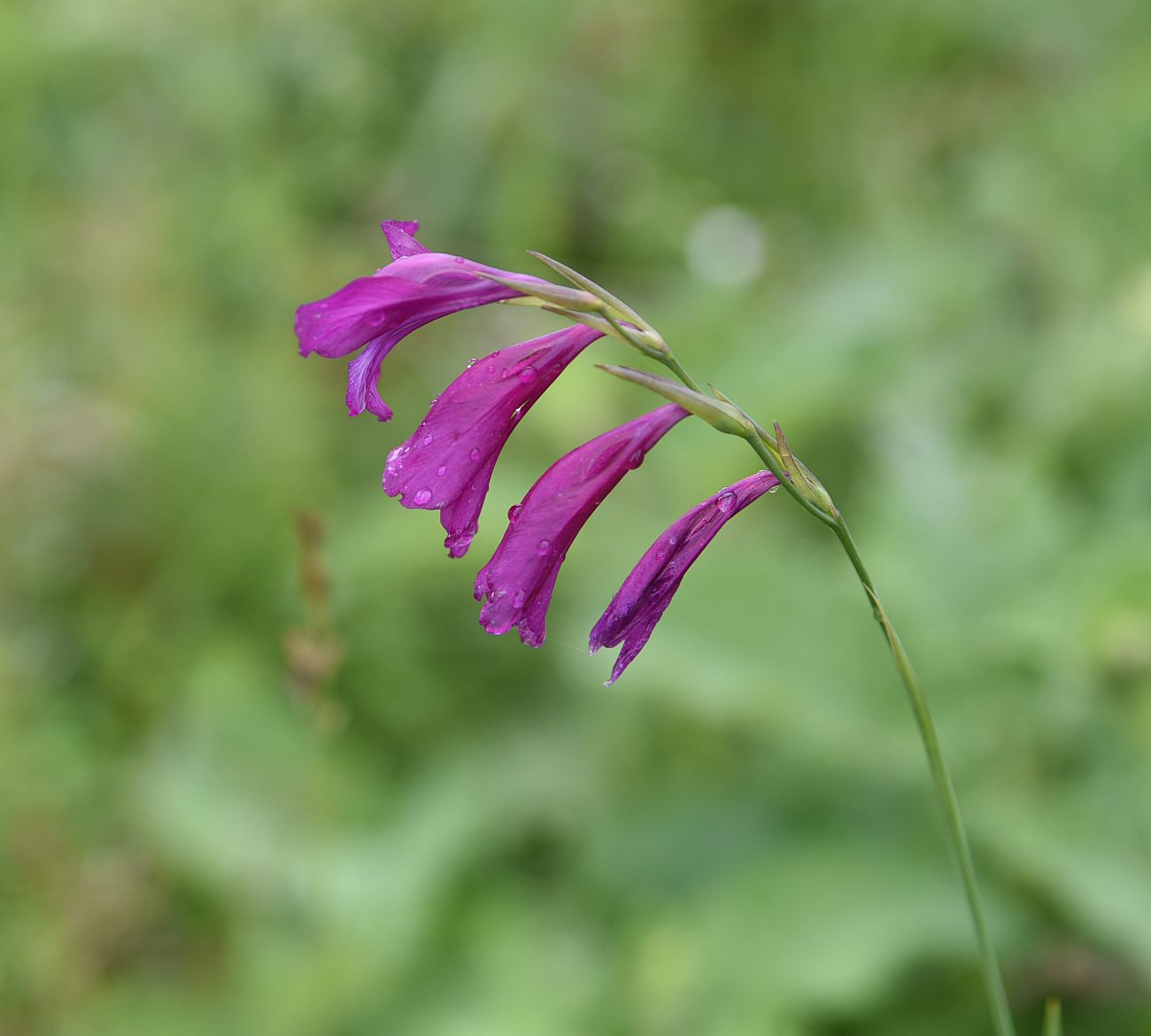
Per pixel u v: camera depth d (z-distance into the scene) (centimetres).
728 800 392
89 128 600
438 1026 353
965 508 406
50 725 433
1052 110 618
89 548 495
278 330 570
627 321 175
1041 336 521
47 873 396
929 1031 343
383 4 691
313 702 326
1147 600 370
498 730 455
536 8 698
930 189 654
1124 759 358
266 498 509
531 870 407
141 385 522
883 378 500
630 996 349
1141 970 340
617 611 187
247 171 596
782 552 416
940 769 201
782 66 742
